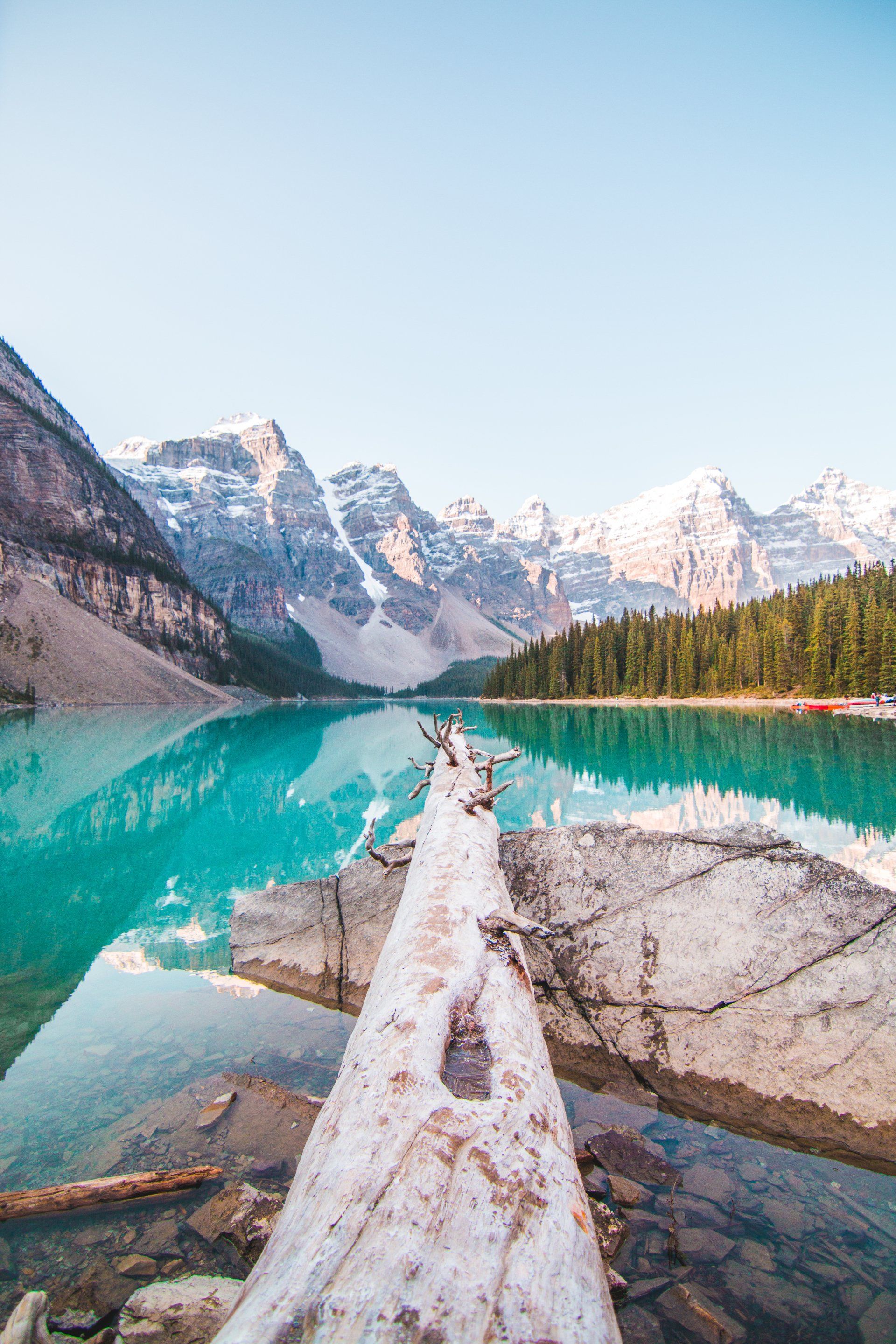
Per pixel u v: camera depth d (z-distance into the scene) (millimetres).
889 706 46344
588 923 5781
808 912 5250
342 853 11633
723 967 5191
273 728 47062
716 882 5664
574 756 24812
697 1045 4883
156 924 8055
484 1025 3246
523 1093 2713
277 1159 3730
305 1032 5418
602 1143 4047
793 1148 4141
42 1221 3258
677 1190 3668
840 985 4832
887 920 4996
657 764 21547
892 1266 3098
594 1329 1838
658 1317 2777
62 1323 2646
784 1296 2896
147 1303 2639
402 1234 1974
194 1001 6012
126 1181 3422
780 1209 3520
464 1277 1856
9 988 6273
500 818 13414
